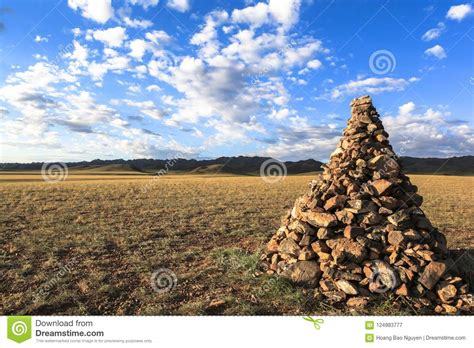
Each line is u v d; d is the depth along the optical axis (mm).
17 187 29594
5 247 11227
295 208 8812
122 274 8945
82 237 12406
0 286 8094
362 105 8930
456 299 6938
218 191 30453
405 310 6781
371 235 7602
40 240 11805
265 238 12758
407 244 7477
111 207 19750
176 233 13641
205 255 10742
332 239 7820
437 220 17859
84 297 7547
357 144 8562
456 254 8906
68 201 21688
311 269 7691
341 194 8234
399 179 8062
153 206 20578
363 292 7121
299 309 6965
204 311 6973
